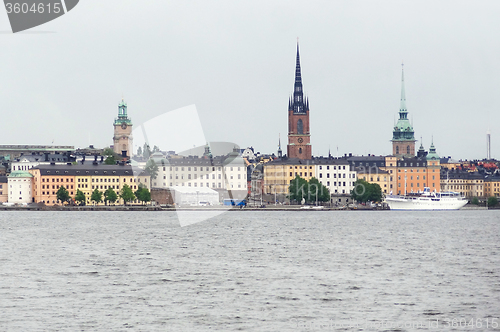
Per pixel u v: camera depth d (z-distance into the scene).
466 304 147.38
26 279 175.38
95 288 163.12
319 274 184.12
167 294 156.25
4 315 136.75
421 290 161.62
